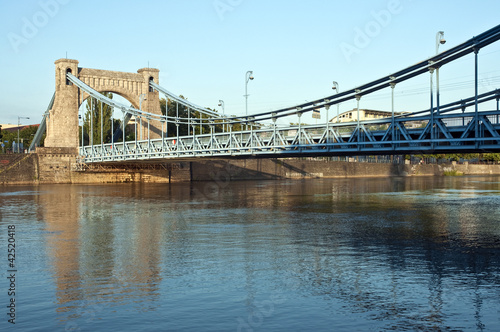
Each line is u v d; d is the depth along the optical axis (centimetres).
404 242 2820
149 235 3108
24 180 9206
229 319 1563
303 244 2766
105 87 10269
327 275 2064
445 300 1734
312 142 5144
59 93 9725
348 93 4731
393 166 15412
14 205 5100
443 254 2481
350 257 2414
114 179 9994
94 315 1602
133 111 8719
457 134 4316
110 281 1989
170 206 5000
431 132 4034
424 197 6131
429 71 4056
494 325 1509
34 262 2334
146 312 1627
